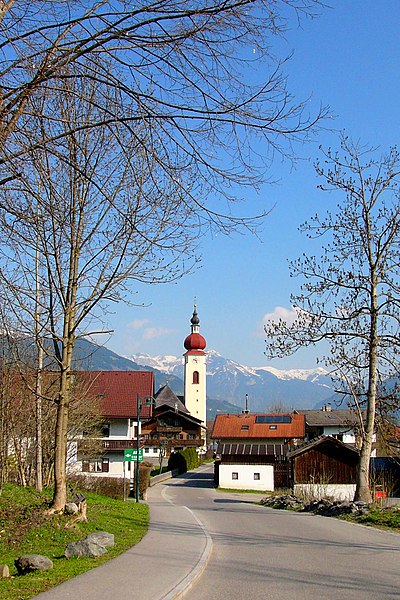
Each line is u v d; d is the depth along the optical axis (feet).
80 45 25.99
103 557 39.83
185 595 30.04
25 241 44.68
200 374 403.54
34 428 83.41
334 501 82.17
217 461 196.34
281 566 38.60
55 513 54.03
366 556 41.98
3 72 26.00
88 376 91.86
